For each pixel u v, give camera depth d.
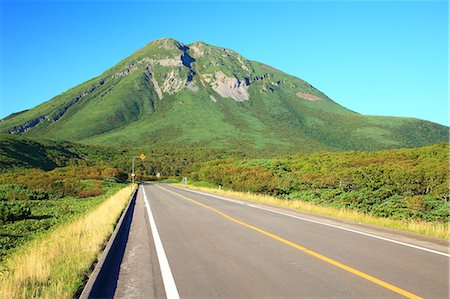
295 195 32.03
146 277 6.78
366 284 6.15
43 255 8.16
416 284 6.14
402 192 28.02
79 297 5.36
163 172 128.75
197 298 5.58
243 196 29.98
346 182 33.00
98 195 39.69
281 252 8.70
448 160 40.00
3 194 33.12
